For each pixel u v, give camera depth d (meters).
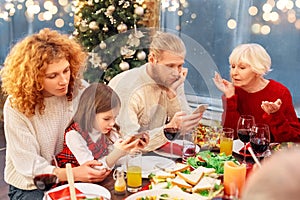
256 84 2.48
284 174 0.48
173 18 3.75
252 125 2.00
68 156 1.88
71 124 1.92
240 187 1.49
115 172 1.70
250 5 3.40
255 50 2.41
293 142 2.16
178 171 1.68
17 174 1.92
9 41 4.63
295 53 3.30
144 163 1.81
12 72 1.86
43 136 1.96
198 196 1.47
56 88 1.87
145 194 1.49
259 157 1.90
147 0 3.31
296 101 3.39
